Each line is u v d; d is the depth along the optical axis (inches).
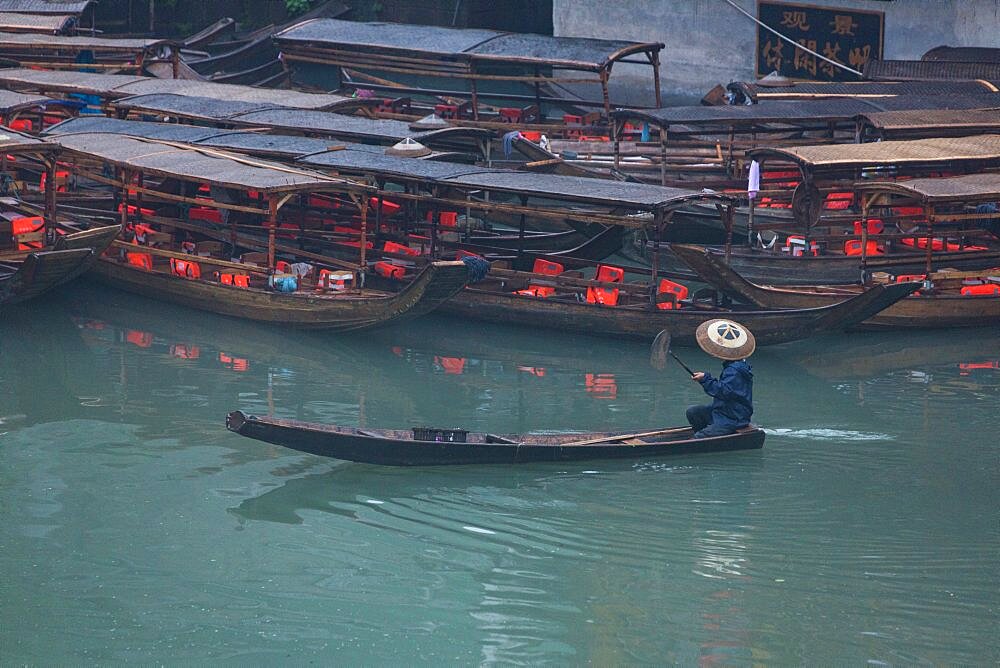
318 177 1772.9
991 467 1246.3
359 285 1813.5
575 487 1190.9
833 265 1894.7
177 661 866.8
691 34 3019.2
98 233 1755.7
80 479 1212.5
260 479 1217.4
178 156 1884.8
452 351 1736.0
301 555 1037.8
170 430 1363.2
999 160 1893.5
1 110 2251.5
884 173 2073.1
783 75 2891.2
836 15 2797.7
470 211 2160.4
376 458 1208.8
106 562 1024.2
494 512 1128.8
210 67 3371.1
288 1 3727.9
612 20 3139.8
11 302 1765.5
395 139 2156.7
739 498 1160.8
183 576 1000.9
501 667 861.2
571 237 2076.8
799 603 949.8
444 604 951.0
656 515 1121.4
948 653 871.7
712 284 1712.6
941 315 1748.3
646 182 2222.0
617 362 1688.0
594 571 1011.9
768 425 1398.9
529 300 1759.4
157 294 1879.9
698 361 1695.4
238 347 1728.6
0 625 914.7
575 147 2370.8
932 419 1417.3
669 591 971.3
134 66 2785.4
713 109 2222.0
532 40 2573.8
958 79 2466.8
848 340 1784.0
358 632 911.7
